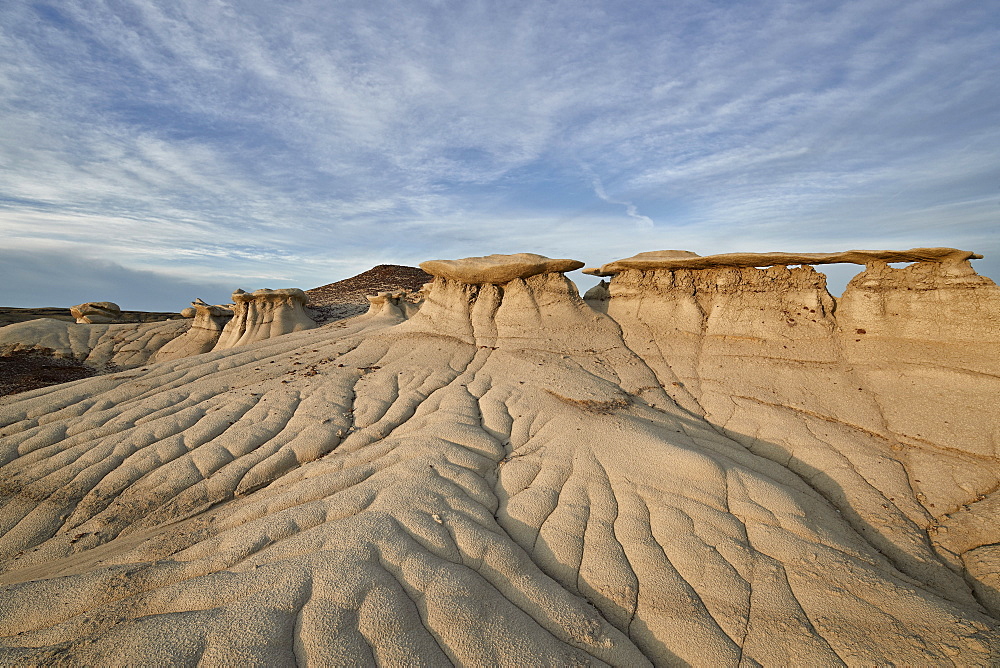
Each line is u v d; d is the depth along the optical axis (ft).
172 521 36.35
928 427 41.22
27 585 24.11
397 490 32.60
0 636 21.57
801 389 47.96
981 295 45.39
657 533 31.07
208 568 25.72
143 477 40.78
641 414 46.55
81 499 39.04
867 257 51.52
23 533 36.19
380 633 21.63
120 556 30.71
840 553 29.17
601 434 41.16
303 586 23.61
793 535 30.42
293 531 28.99
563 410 45.98
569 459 38.45
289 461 42.16
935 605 25.38
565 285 67.21
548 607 25.02
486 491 34.55
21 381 89.04
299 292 122.93
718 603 26.11
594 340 61.31
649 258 64.64
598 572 28.07
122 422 48.26
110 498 38.91
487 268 67.97
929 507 35.27
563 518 31.99
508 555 27.84
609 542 30.19
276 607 22.30
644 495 34.27
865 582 26.86
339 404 51.47
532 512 32.53
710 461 36.11
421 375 57.36
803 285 54.90
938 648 22.88
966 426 40.19
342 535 27.53
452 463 37.04
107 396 54.49
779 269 56.80
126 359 114.83
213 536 31.01
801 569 27.96
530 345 61.36
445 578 25.00
